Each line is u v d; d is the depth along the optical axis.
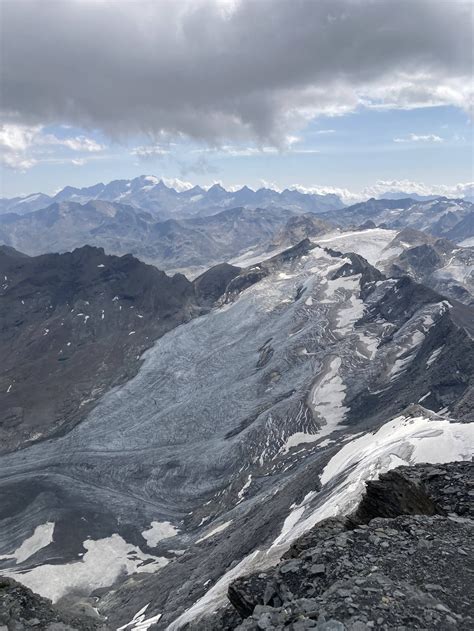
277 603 13.66
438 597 11.88
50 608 18.61
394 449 75.56
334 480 78.81
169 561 109.75
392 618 10.93
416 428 86.44
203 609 48.69
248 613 14.74
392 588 12.13
